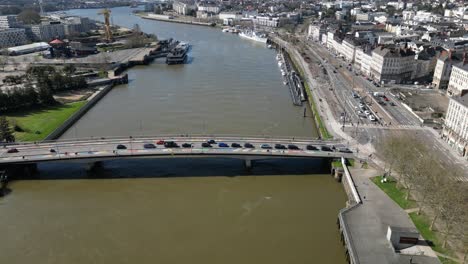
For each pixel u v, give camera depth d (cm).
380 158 19188
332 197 17088
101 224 14975
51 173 18875
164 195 17100
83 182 18138
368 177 17475
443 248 12681
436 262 12075
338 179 18375
